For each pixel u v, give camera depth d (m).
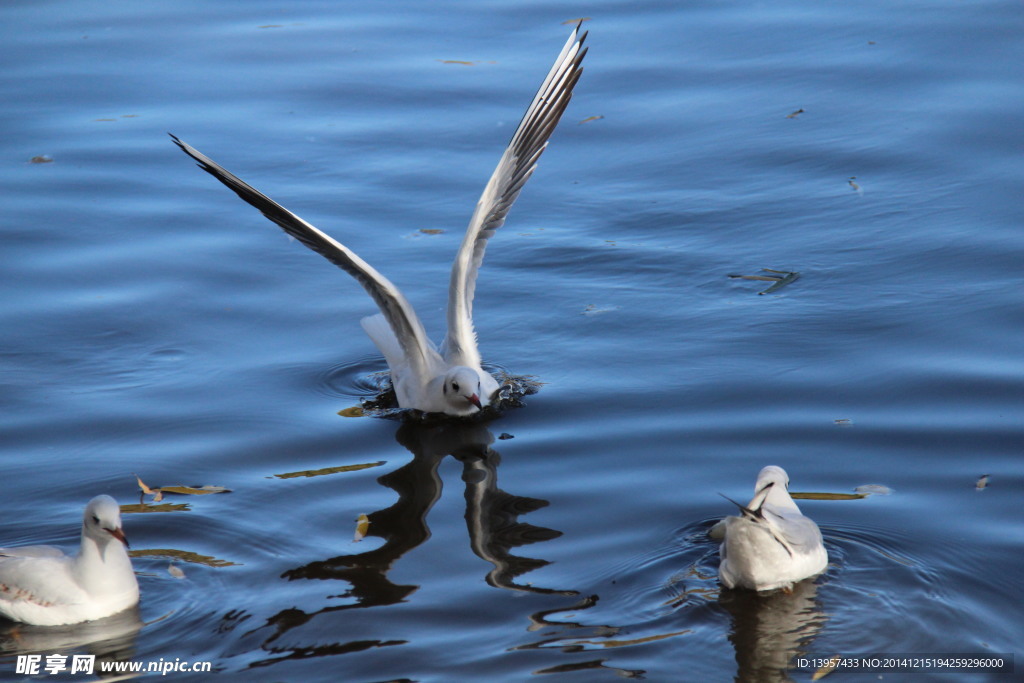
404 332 13.63
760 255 16.72
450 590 9.90
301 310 15.90
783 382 13.30
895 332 14.28
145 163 20.31
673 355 14.16
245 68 24.20
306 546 10.66
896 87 21.80
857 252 16.56
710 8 26.33
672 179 19.38
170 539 10.74
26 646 9.32
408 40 25.39
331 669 8.86
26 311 15.59
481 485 11.70
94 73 24.03
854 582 9.77
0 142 20.97
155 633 9.41
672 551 10.31
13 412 13.19
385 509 11.33
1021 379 13.00
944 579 9.77
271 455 12.40
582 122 21.48
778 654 8.89
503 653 8.99
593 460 11.99
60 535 10.82
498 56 24.25
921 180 18.58
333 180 19.56
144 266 16.92
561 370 14.02
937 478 11.29
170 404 13.45
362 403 13.67
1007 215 17.25
